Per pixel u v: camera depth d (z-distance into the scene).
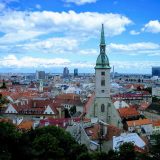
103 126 171.38
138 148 150.00
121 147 133.00
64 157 127.88
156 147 137.38
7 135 116.81
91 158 125.50
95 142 161.25
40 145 125.25
